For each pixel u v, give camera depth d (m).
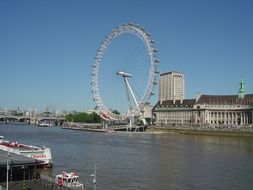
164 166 106.12
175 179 87.50
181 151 147.12
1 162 75.38
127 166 105.75
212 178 88.88
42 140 198.00
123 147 164.00
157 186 80.19
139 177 89.38
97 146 167.00
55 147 158.12
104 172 95.56
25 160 80.06
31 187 68.56
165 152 142.50
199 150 151.25
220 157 127.06
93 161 115.25
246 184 82.81
